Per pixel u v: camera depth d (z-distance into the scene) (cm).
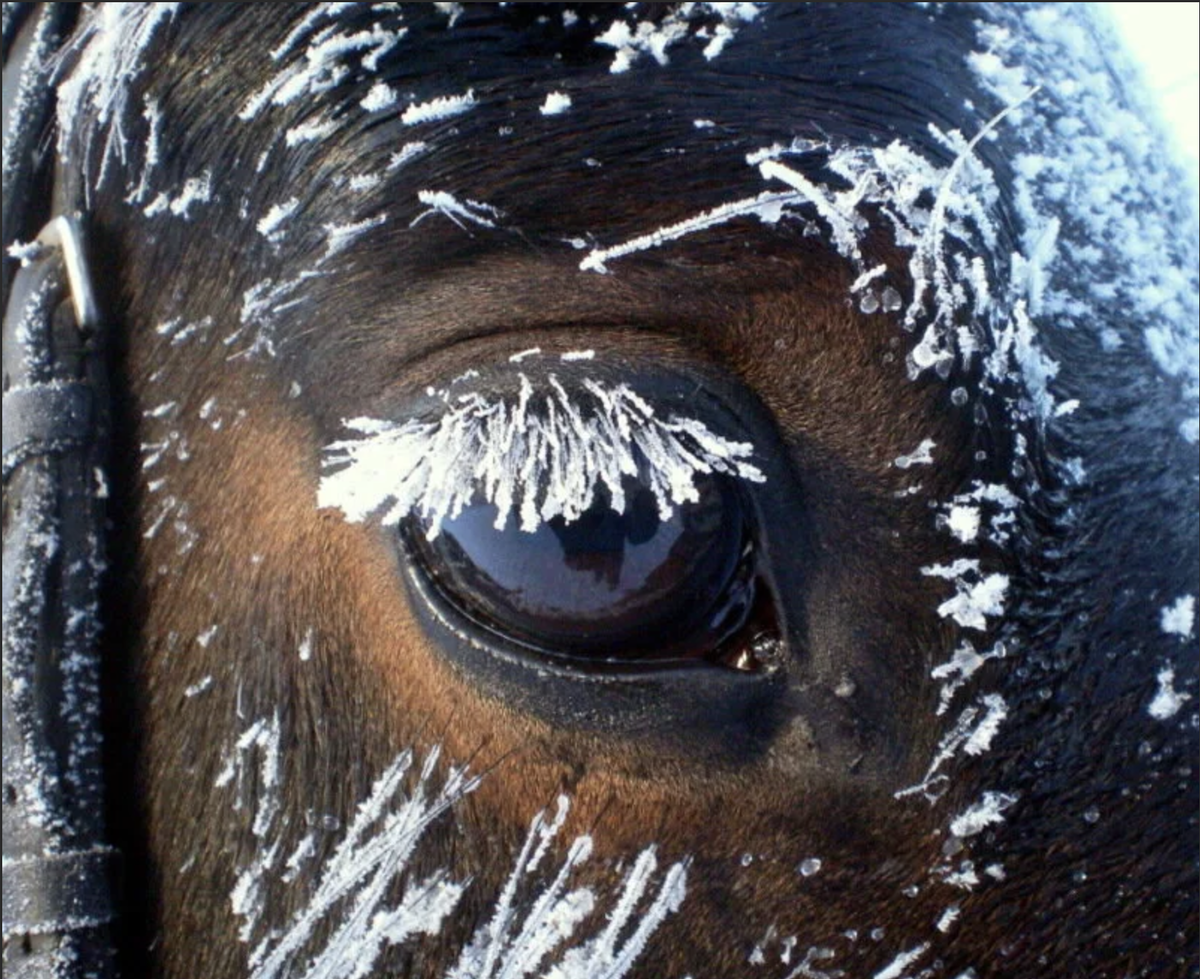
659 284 33
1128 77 41
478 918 33
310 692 34
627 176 33
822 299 32
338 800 34
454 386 33
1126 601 33
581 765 33
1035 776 33
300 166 34
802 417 33
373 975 34
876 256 32
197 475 35
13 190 37
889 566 33
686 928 33
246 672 35
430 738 33
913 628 33
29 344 36
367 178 34
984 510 33
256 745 35
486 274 33
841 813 33
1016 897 33
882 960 33
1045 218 35
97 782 35
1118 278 36
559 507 32
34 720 35
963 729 33
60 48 37
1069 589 33
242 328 35
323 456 34
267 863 35
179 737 35
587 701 32
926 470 33
